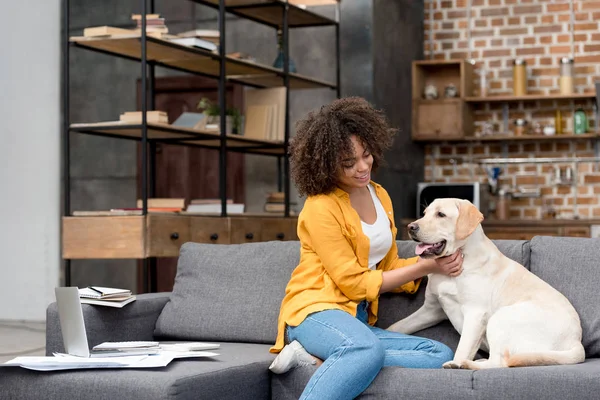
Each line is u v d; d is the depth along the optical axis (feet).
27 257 23.30
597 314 8.76
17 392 8.17
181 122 17.60
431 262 8.72
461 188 21.17
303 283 9.07
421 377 7.90
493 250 8.86
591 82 22.47
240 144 18.85
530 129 22.59
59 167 23.21
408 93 22.86
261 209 22.48
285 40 19.21
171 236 15.66
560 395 7.35
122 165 23.57
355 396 8.05
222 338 10.20
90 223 15.49
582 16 22.56
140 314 10.37
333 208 8.87
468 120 22.72
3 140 23.56
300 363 8.49
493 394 7.55
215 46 17.13
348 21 21.02
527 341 8.28
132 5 23.47
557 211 22.62
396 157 21.61
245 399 8.41
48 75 23.35
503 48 23.20
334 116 8.84
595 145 22.35
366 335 8.17
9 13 23.58
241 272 10.51
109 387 7.75
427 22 23.93
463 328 8.68
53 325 9.64
